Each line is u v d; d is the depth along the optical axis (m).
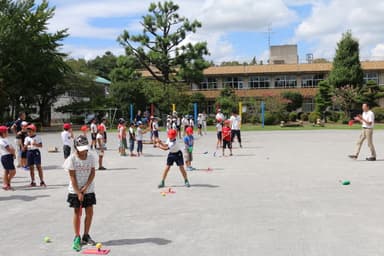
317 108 58.59
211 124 58.78
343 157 18.48
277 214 8.50
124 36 57.19
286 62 82.12
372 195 10.23
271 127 50.34
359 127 47.81
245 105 59.56
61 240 7.05
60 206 9.72
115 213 8.84
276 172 14.29
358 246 6.46
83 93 63.59
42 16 51.50
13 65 48.53
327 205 9.23
